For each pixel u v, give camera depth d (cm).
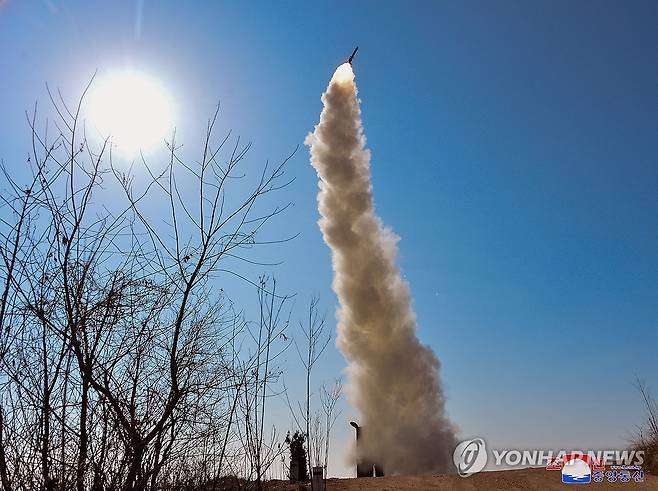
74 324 920
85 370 911
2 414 854
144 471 974
